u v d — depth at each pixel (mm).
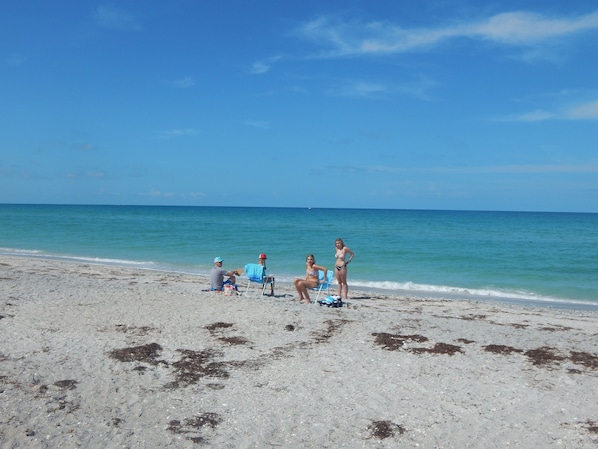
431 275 25531
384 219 107688
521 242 46125
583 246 42062
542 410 7426
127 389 7875
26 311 12367
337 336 10938
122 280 19250
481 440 6562
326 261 30000
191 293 15344
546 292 21453
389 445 6426
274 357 9531
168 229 57469
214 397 7730
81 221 73375
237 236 47906
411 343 10492
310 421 7020
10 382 7902
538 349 10242
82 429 6578
